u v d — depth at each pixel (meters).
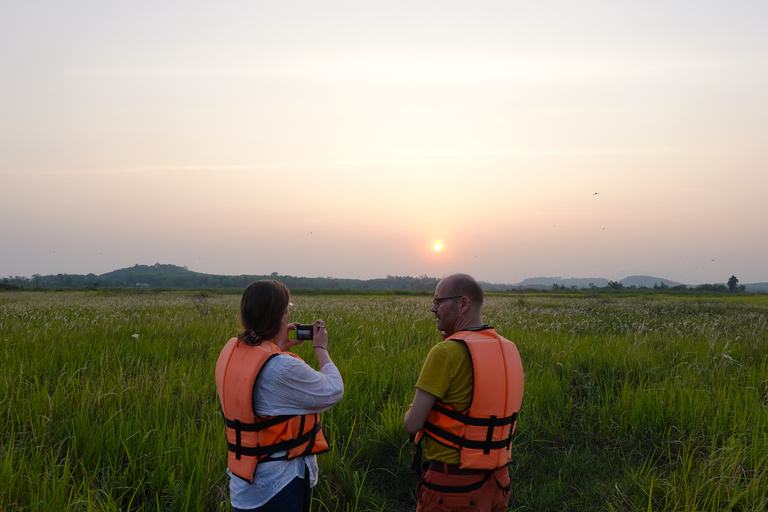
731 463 3.68
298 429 2.15
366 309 15.58
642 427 4.81
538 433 4.82
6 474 3.15
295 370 2.11
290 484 2.12
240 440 2.11
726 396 5.35
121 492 3.32
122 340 7.73
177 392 5.10
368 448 4.24
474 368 2.21
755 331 10.26
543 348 7.45
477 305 2.54
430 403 2.27
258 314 2.19
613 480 3.91
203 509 3.15
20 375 4.99
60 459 3.63
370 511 3.44
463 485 2.23
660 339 9.11
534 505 3.72
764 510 3.31
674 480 3.63
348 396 5.15
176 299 25.00
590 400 5.65
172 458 3.62
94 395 4.58
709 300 34.84
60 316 11.92
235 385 2.12
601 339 9.08
